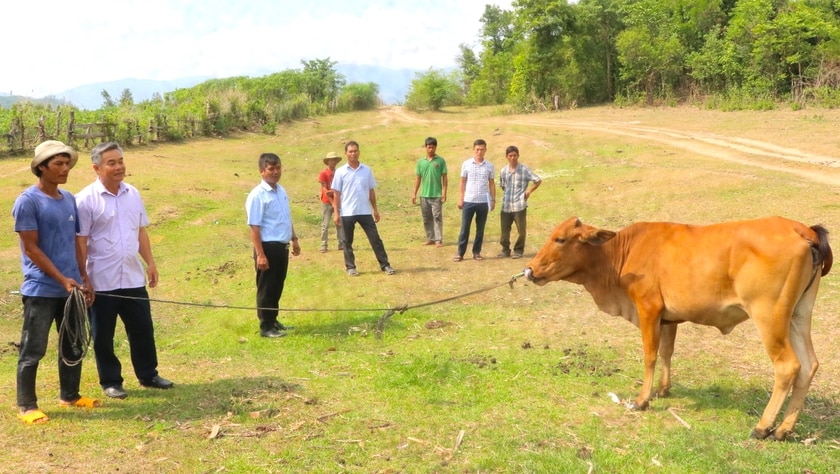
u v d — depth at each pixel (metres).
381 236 15.36
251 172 24.95
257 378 6.85
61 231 5.67
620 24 50.88
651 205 16.19
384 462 5.10
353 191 11.33
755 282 5.17
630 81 49.44
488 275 11.34
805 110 33.91
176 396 6.31
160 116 31.52
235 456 5.14
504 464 5.03
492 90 64.25
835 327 7.88
